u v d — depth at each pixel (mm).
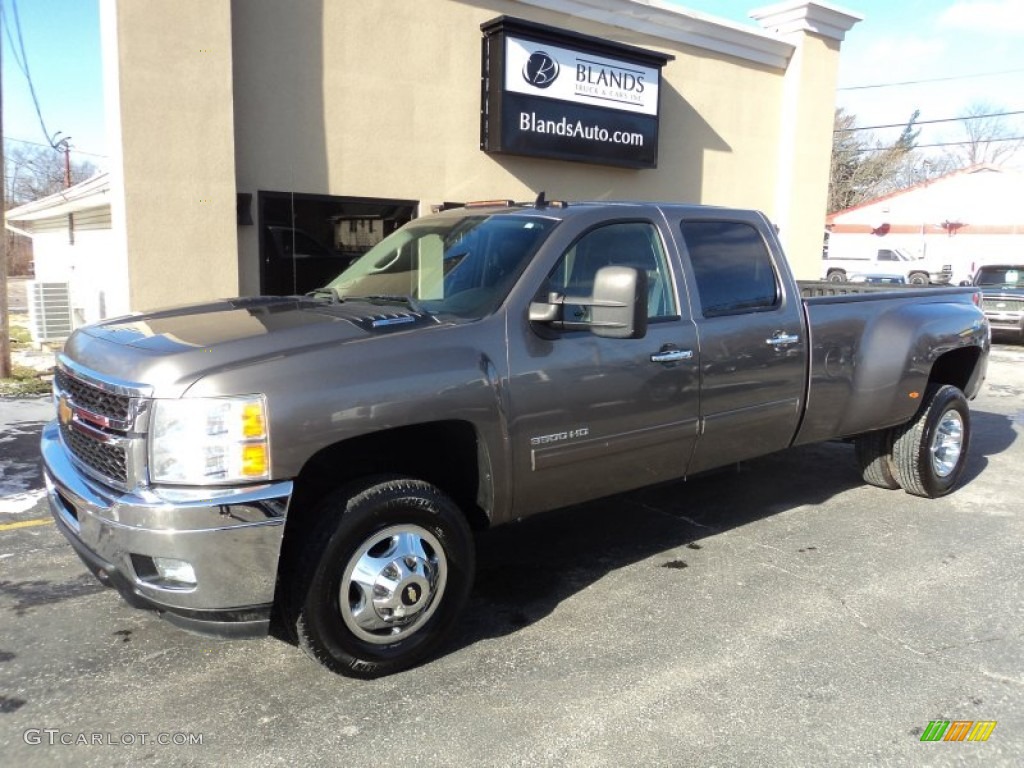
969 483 6488
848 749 2957
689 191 13922
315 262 9766
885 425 5594
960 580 4492
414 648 3418
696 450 4469
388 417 3199
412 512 3328
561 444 3795
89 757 2846
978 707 3248
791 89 15031
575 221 4016
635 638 3771
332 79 9578
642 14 12422
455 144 10805
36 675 3383
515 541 5039
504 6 10984
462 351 3447
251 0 8859
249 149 9094
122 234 8227
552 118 11258
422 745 2943
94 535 3055
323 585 3129
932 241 40000
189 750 2895
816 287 7020
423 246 4438
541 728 3055
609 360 3918
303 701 3215
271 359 3049
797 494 6090
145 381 2938
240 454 2916
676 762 2871
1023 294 16984
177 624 3088
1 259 9820
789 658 3600
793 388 4879
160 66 8125
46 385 9609
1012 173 37594
